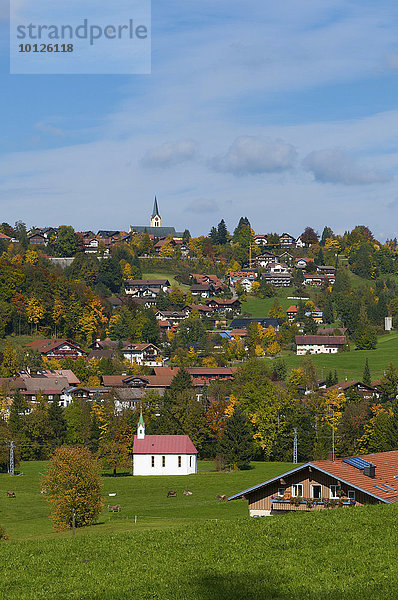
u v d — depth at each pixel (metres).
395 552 63.97
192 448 196.88
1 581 63.31
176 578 61.22
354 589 56.56
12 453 189.12
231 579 60.09
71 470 121.94
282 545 67.94
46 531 124.38
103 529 115.38
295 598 55.69
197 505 145.88
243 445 197.75
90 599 58.06
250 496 87.75
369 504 80.12
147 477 191.12
